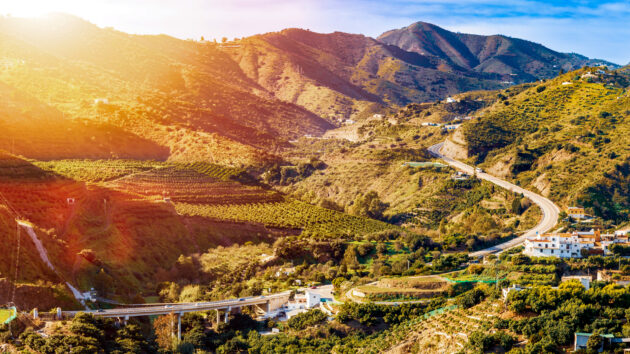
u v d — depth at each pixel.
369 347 186.50
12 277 189.88
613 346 153.38
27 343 161.62
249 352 189.75
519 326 168.38
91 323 176.38
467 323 180.75
